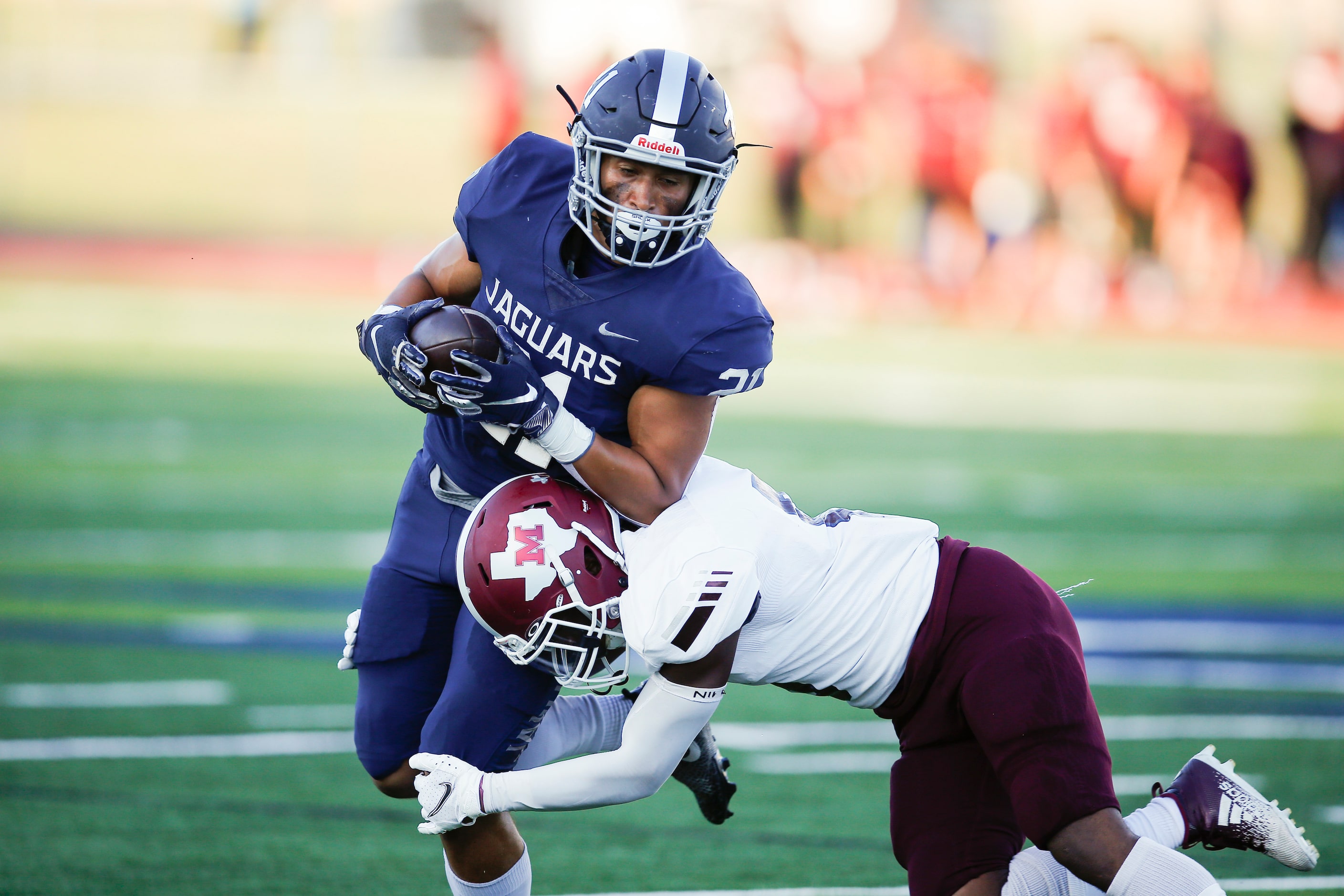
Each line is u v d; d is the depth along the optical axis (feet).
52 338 124.77
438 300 25.26
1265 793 38.88
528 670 26.81
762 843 34.94
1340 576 65.26
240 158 181.27
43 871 31.71
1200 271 158.71
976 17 174.09
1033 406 112.98
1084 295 157.99
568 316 26.27
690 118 24.91
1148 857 23.02
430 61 185.37
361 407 101.14
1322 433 104.58
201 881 31.48
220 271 163.22
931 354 138.51
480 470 27.53
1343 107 161.48
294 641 51.39
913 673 25.18
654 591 24.13
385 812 36.45
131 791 37.19
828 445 93.81
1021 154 162.30
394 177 181.98
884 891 31.76
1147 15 176.45
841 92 162.91
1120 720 45.19
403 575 28.40
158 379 108.58
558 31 175.11
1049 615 25.23
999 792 25.48
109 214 176.96
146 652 49.67
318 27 185.16
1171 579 63.98
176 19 184.65
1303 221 164.35
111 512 70.85
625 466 25.21
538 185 27.37
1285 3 176.55
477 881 27.63
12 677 46.62
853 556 25.54
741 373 25.81
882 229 163.84
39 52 182.60
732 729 44.73
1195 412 112.16
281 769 39.29
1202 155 156.97
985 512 75.82
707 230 26.78
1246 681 49.37
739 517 24.97
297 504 73.46
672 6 173.58
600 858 33.81
